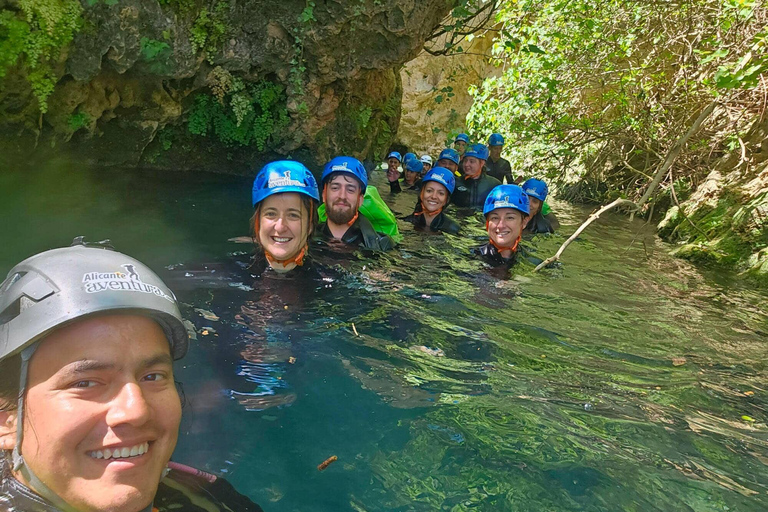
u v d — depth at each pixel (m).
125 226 5.25
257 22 8.14
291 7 8.11
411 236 6.58
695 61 8.77
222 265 4.37
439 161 9.96
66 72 6.70
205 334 3.23
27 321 1.23
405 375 2.97
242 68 8.28
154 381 1.34
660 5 8.38
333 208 5.43
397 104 12.08
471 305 4.27
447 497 2.00
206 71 8.11
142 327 1.33
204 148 9.16
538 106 9.88
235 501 1.75
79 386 1.24
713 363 3.54
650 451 2.39
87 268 1.33
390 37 8.52
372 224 5.96
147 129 8.18
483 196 9.55
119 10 6.73
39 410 1.22
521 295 4.68
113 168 8.09
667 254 7.02
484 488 2.05
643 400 2.91
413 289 4.48
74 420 1.21
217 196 7.22
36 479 1.24
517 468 2.19
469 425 2.49
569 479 2.14
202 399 2.57
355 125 10.05
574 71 9.49
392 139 12.34
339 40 8.40
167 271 4.14
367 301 4.05
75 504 1.23
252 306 3.70
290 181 4.07
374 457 2.21
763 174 7.60
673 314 4.58
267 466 2.12
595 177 11.78
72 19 6.32
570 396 2.89
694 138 9.50
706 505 2.04
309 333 3.40
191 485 1.74
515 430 2.48
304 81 8.70
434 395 2.76
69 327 1.26
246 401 2.59
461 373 3.06
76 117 7.23
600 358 3.49
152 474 1.30
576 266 6.05
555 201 11.99
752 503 2.06
